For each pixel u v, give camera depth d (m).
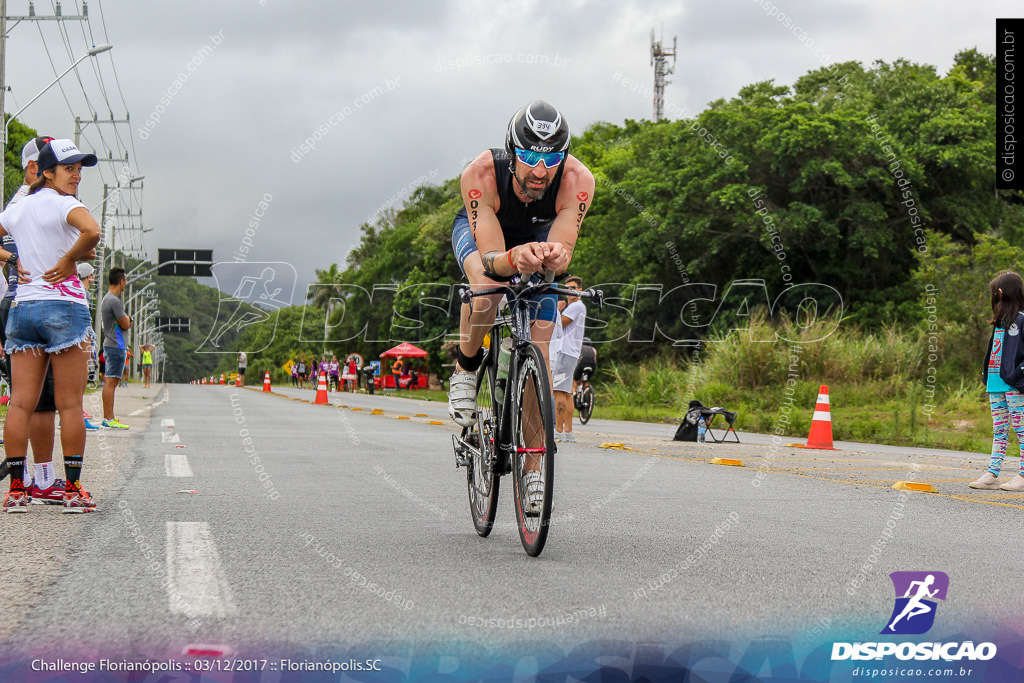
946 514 5.72
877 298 29.34
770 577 3.77
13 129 42.75
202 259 29.36
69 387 4.96
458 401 4.86
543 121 4.33
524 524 4.22
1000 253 22.17
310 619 3.04
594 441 11.69
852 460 9.86
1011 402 7.19
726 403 20.86
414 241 27.45
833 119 27.52
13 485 5.00
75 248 4.91
